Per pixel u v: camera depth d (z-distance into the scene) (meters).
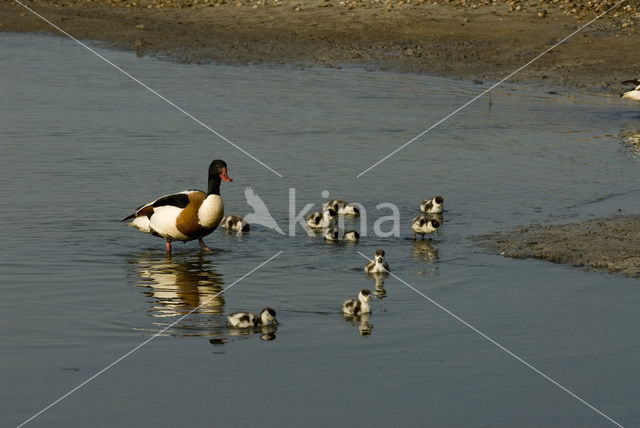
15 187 19.86
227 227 17.67
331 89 33.72
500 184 20.91
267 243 16.75
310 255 15.93
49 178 20.73
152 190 19.84
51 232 16.78
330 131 26.72
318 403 9.81
